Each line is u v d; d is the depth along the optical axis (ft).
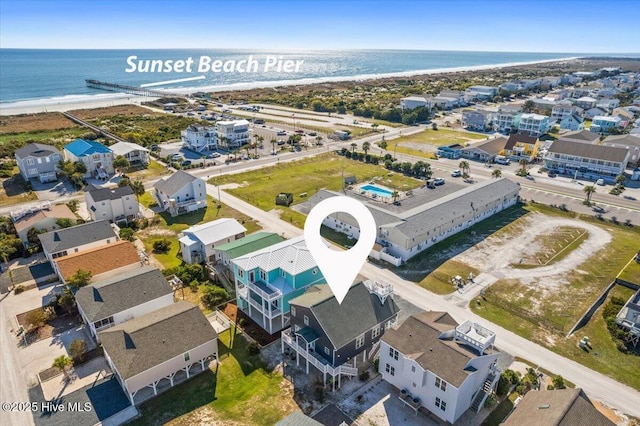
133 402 112.78
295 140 405.59
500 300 162.61
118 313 136.87
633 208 256.11
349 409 113.19
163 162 341.82
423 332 116.47
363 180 305.73
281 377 124.26
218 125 397.39
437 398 107.55
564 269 186.70
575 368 128.88
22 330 140.05
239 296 153.89
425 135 455.22
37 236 190.19
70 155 310.04
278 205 256.11
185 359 119.85
